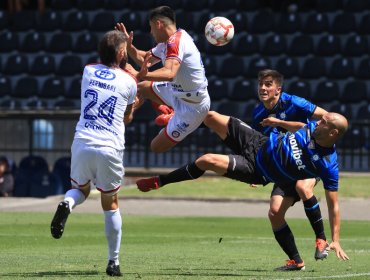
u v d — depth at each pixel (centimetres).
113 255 2619
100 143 2542
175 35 2959
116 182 2591
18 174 7075
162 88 3234
